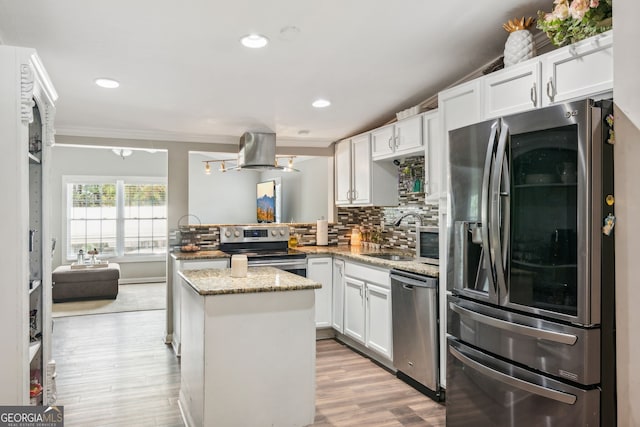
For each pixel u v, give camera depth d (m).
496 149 2.17
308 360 2.62
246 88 3.27
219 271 3.10
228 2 2.01
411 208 4.38
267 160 4.78
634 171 1.55
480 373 2.25
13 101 1.88
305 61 2.76
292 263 4.51
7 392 1.86
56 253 8.08
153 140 4.76
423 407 2.98
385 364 3.81
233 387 2.42
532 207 1.98
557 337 1.85
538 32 2.54
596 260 1.75
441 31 2.40
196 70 2.87
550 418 1.88
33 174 2.44
